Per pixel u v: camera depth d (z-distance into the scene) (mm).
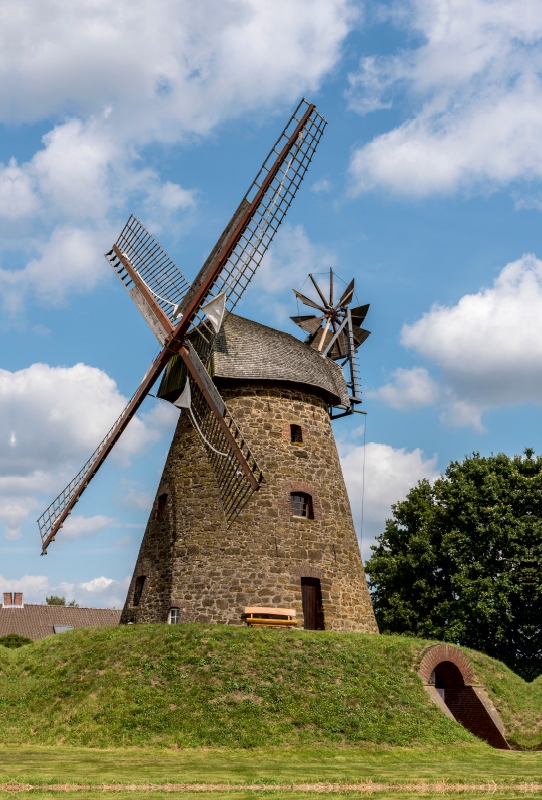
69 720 21047
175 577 29266
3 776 15945
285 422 30984
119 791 15016
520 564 37969
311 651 24406
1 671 23828
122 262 33188
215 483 29547
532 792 16266
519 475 39719
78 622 62000
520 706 26578
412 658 25391
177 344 29188
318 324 37812
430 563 41031
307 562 29281
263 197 29078
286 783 16391
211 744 19938
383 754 20453
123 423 29703
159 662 22984
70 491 30656
